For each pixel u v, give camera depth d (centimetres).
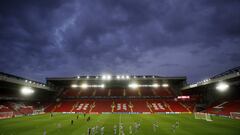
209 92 9025
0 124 4616
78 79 10194
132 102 9612
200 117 6347
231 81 6762
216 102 8594
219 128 3909
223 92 8438
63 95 10412
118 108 8806
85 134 3303
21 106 8000
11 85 7206
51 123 4794
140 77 10706
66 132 3497
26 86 7256
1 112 6278
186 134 3281
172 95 10288
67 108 9062
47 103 9944
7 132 3512
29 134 3325
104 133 3409
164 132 3469
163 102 9600
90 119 5750
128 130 3684
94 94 10444
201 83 7800
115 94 10406
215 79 6812
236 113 6050
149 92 10606
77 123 4781
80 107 9062
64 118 6084
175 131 3569
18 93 8538
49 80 10119
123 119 5766
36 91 9606
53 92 10462
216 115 6894
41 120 5500
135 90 10881
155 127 4059
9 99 7431
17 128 3981
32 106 8712
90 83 11156
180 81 10650
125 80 10600
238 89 7944
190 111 8444
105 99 10119
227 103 7756
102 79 10281
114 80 10644
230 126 4181
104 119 5769
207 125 4353
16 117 6456
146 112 8312
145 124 4559
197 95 9625
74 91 10862
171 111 8438
